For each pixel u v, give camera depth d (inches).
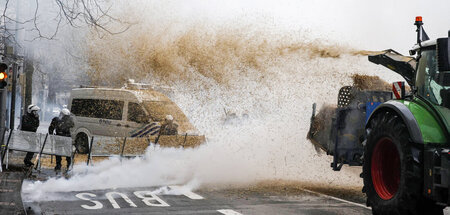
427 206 407.5
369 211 557.6
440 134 398.9
